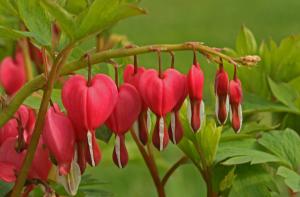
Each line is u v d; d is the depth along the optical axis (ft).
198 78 1.89
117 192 4.63
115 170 4.68
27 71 2.67
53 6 1.83
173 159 4.21
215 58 1.91
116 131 1.90
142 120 1.92
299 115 2.40
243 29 2.47
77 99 1.84
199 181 4.59
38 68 2.69
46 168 1.96
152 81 1.88
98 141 2.79
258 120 2.42
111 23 1.85
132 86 1.90
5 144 1.99
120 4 1.83
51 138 1.84
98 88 1.85
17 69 2.66
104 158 2.80
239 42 2.48
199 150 2.19
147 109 1.92
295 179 2.15
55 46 1.99
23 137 1.97
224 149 2.21
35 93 2.16
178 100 1.89
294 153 2.23
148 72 1.90
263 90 2.45
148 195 4.64
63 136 1.84
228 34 10.18
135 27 10.02
